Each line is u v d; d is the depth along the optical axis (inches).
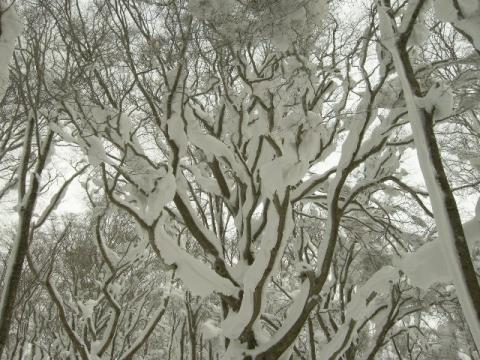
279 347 256.8
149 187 265.1
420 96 166.2
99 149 249.0
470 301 124.1
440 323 428.8
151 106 265.7
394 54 185.9
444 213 137.1
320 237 492.1
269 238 256.2
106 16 257.3
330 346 275.3
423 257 226.5
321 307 389.7
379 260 418.3
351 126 265.9
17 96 266.1
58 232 468.8
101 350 310.3
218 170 327.0
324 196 359.3
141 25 246.1
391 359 586.2
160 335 713.6
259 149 300.8
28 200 227.8
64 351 416.8
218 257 293.0
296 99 283.3
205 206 435.8
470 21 165.3
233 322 260.1
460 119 323.0
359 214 416.2
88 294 485.7
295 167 244.8
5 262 387.9
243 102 308.5
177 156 268.5
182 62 245.8
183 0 235.3
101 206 321.1
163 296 357.7
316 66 273.6
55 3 252.5
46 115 245.4
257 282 252.2
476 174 349.1
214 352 582.2
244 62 281.9
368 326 474.0
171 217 362.6
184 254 266.7
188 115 293.9
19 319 427.2
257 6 231.8
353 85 272.8
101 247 319.0
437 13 172.4
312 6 243.1
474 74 206.2
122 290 474.6
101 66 274.4
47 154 239.8
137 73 257.8
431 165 146.2
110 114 265.9
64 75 258.5
